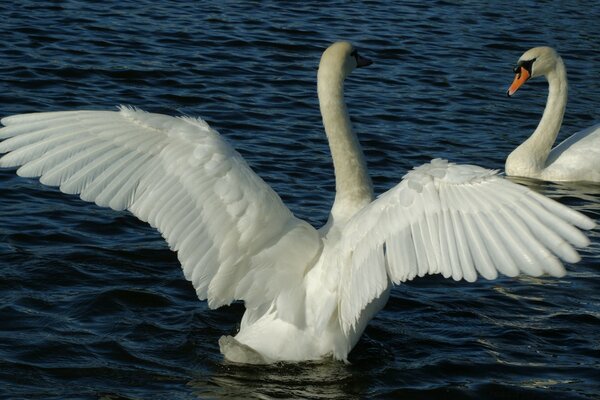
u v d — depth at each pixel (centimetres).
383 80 2531
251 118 2173
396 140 2105
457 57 2778
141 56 2536
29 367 1104
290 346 1046
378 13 3188
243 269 1023
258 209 993
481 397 1092
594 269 1486
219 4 3127
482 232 803
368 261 905
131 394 1055
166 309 1281
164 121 977
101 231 1530
